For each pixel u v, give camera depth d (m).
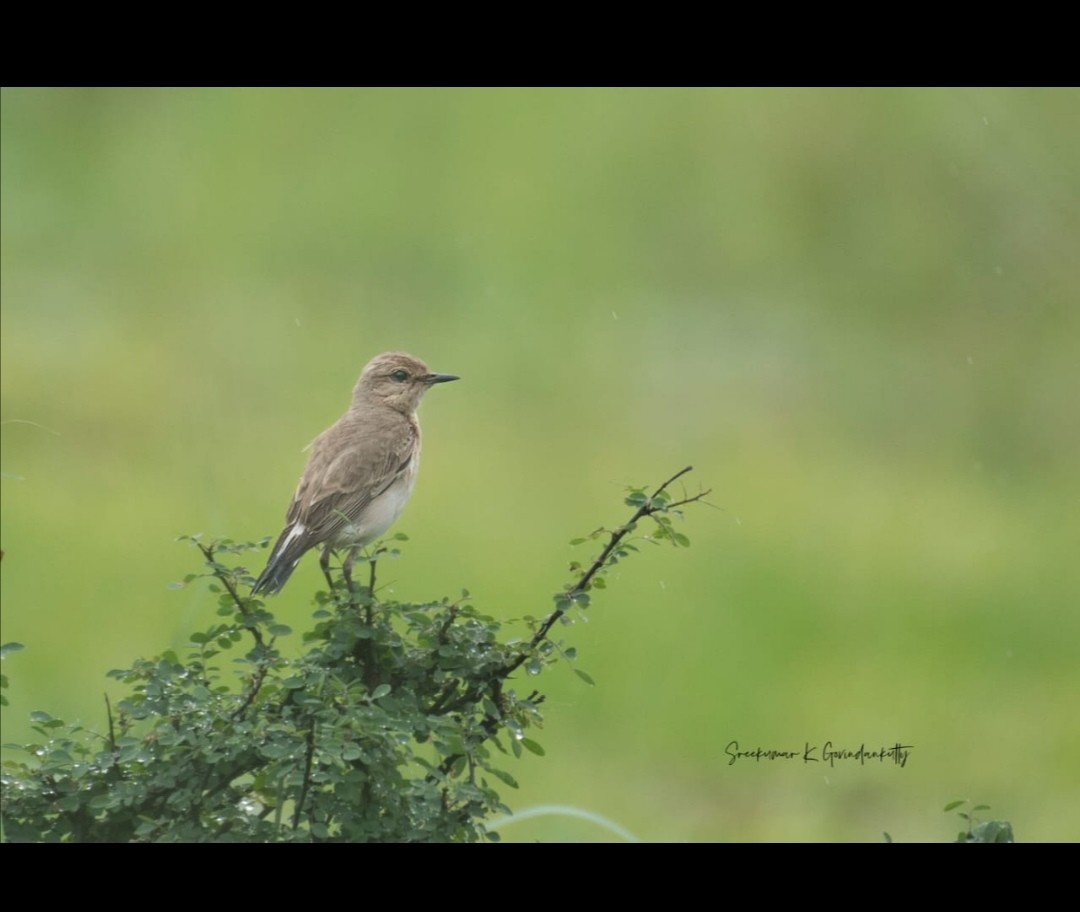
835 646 18.56
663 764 15.73
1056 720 16.81
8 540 19.56
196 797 6.49
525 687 16.34
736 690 17.27
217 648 6.91
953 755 16.03
